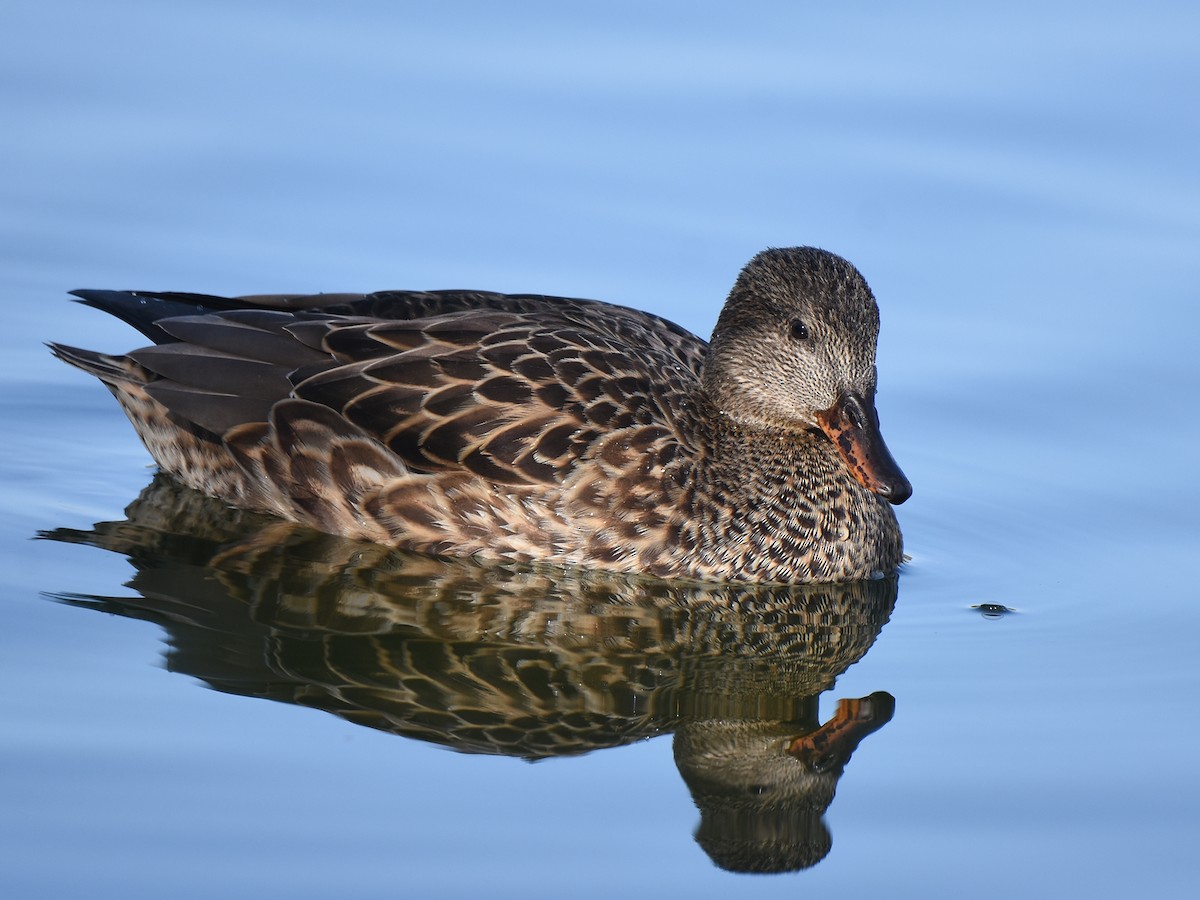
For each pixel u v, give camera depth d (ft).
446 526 46.85
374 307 50.80
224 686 40.37
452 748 38.58
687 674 43.45
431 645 43.47
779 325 48.21
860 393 47.85
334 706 39.88
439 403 46.50
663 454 46.83
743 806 37.32
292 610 44.60
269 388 47.80
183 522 48.98
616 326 50.70
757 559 47.65
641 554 46.57
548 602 46.01
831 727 40.86
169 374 48.39
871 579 49.44
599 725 40.55
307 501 47.91
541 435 46.11
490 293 51.88
